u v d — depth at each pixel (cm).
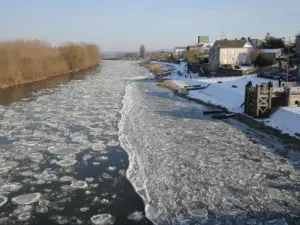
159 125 3042
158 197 1658
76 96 4597
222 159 2181
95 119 3234
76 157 2206
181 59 12938
